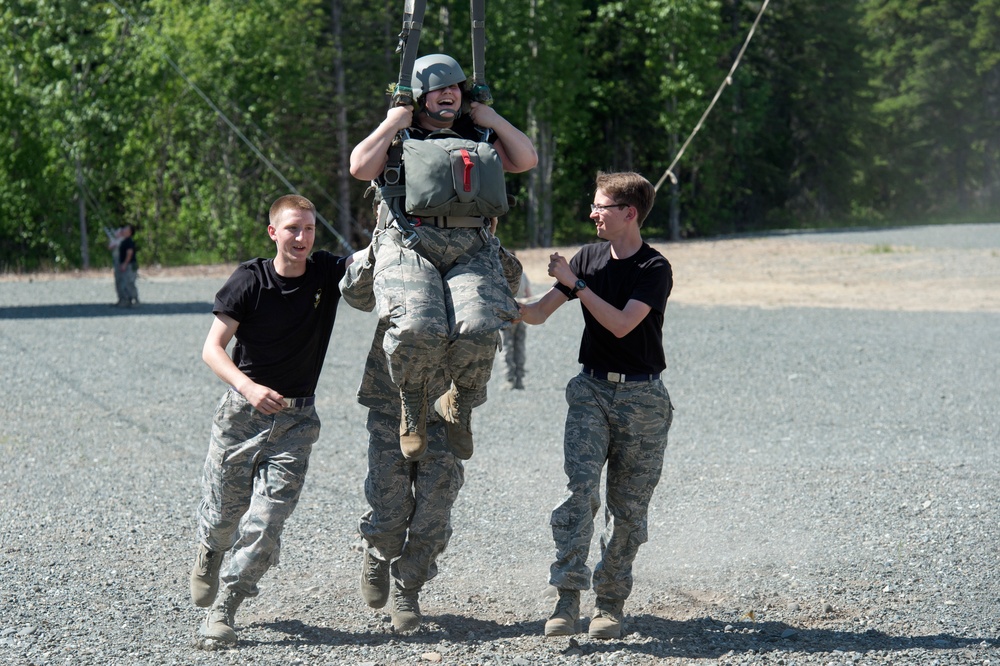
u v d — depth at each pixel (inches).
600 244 582.6
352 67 5393.7
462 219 511.5
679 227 6240.2
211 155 4584.2
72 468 1017.5
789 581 664.4
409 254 507.8
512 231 6348.4
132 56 4293.8
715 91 5949.8
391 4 5546.3
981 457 1027.9
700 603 629.6
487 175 505.7
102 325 2319.1
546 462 1027.9
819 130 7760.8
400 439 533.3
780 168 7780.5
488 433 1182.3
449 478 578.2
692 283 3314.5
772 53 7578.7
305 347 558.6
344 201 5290.4
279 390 558.6
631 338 555.5
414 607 586.2
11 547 746.8
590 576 568.4
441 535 582.9
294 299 552.7
